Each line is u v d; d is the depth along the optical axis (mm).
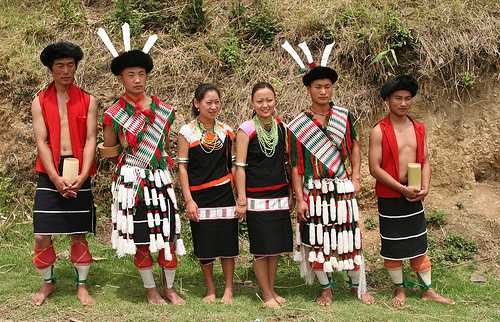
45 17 7379
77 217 4535
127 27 4582
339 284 5078
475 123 6328
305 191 4617
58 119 4488
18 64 6602
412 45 6258
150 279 4582
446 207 6105
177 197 5902
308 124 4617
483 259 5441
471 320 4371
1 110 6480
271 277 4680
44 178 4531
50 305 4527
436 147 6254
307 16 6703
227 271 4711
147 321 4289
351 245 4559
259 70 6512
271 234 4551
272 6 7090
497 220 5859
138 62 4449
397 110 4637
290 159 4648
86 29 7047
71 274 5133
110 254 5531
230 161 4711
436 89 6293
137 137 4512
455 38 6277
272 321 4320
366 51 6324
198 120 4641
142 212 4461
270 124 4590
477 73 6301
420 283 4809
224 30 6949
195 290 4922
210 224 4594
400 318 4363
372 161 4699
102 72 6617
